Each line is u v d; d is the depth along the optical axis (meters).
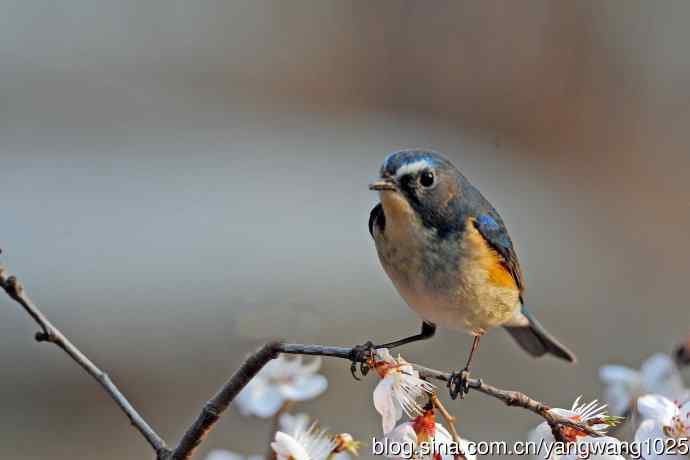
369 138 20.39
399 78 22.42
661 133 21.47
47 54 20.25
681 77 21.77
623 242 18.08
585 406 4.68
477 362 12.28
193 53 21.95
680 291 15.94
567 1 22.00
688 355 6.47
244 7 22.97
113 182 16.09
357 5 22.86
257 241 14.41
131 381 12.00
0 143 17.06
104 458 11.32
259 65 22.12
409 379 4.57
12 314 12.50
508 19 22.16
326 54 22.53
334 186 17.09
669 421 4.69
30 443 11.33
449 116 22.08
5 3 20.75
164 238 14.43
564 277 16.03
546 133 21.69
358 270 14.02
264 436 9.63
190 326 12.66
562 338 14.18
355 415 10.63
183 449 4.48
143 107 19.61
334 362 10.97
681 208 19.59
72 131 18.17
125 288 13.19
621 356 13.92
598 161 21.31
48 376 11.92
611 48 22.00
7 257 13.45
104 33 21.38
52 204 15.00
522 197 19.14
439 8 22.42
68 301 12.87
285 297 12.85
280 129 20.25
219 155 18.05
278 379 5.89
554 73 21.95
